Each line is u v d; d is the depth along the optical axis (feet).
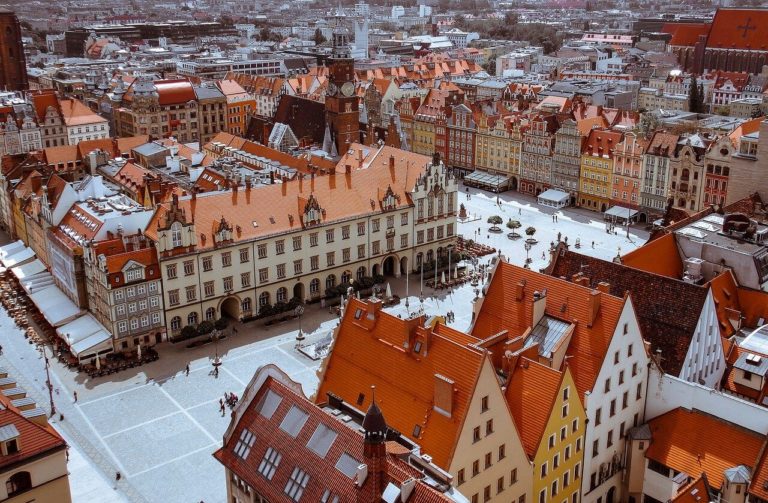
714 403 295.69
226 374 432.66
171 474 345.10
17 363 442.91
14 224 634.43
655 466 301.84
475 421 250.57
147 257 455.63
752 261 384.47
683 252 412.36
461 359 258.37
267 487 241.76
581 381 291.38
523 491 274.77
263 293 508.53
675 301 326.03
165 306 465.47
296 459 239.71
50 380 425.28
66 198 522.06
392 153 609.42
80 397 408.26
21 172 637.71
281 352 459.32
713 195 639.76
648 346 310.86
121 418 388.57
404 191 571.69
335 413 273.95
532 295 317.63
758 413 282.56
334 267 537.24
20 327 488.85
